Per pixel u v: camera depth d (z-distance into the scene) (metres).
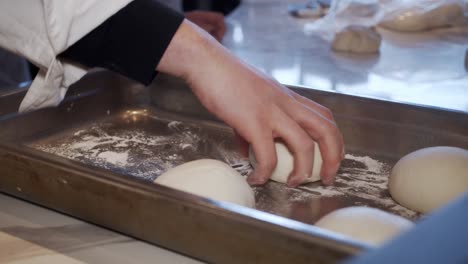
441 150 0.87
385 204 0.87
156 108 1.20
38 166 0.70
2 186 0.77
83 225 0.75
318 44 1.78
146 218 0.63
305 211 0.84
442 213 0.35
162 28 0.78
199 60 0.78
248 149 0.97
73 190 0.68
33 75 1.84
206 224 0.58
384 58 1.61
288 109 0.81
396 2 1.95
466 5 1.92
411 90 1.31
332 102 1.02
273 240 0.54
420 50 1.69
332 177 0.84
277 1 2.48
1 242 0.71
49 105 0.89
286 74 1.46
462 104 1.21
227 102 0.78
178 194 0.60
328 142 0.81
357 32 1.67
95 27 0.76
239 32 1.95
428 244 0.32
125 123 1.17
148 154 1.03
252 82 0.79
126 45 0.79
